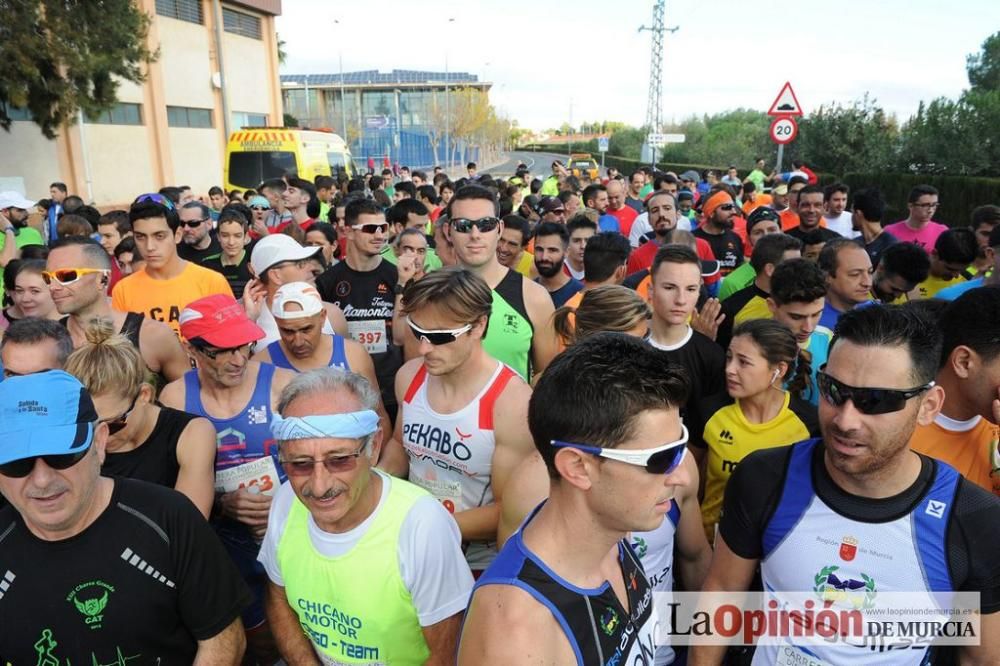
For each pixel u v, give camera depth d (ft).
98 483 6.20
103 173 77.10
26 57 47.80
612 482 4.53
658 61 132.87
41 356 8.85
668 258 12.00
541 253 17.48
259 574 9.87
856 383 5.64
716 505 10.39
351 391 6.45
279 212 32.35
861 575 6.04
